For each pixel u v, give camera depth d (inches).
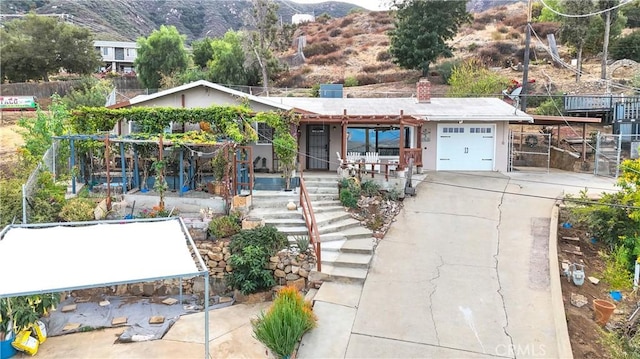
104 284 310.2
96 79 1681.8
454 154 922.1
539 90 1398.9
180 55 1818.4
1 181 650.2
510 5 2539.4
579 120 908.0
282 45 1793.8
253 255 499.2
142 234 410.6
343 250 524.1
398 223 615.2
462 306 417.4
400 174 719.1
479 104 961.5
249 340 406.6
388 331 382.3
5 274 321.4
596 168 900.0
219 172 641.0
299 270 500.7
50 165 730.8
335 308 417.4
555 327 382.6
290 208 621.9
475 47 1952.5
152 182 698.2
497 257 512.4
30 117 1163.9
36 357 383.2
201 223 561.6
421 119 828.0
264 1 1705.2
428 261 506.3
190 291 526.3
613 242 553.6
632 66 1536.7
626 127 986.1
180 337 414.0
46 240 390.0
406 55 1742.1
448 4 1675.7
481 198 708.7
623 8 1908.2
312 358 348.8
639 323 406.6
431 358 347.9
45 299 435.8
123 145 646.5
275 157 811.4
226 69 1676.9
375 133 875.4
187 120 707.4
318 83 1868.8
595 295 462.3
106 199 610.2
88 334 427.2
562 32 1608.0
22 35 1632.6
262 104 760.3
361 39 2412.6
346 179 703.1
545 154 1014.4
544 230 580.4
